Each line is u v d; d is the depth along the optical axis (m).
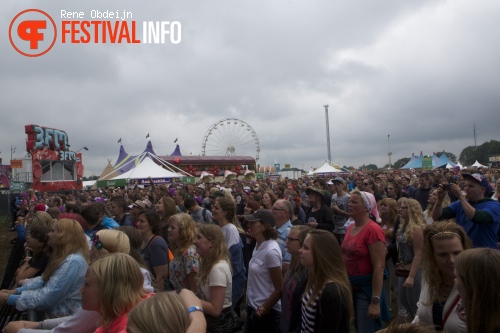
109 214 8.80
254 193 9.84
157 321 1.61
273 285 4.01
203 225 3.83
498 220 4.30
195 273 3.93
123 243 3.40
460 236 2.52
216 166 62.47
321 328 2.78
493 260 1.82
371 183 9.92
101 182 27.27
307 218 7.30
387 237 5.62
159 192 13.78
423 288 2.62
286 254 4.92
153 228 4.79
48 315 3.48
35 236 4.41
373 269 3.94
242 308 5.98
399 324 1.62
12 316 4.28
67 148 36.75
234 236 5.14
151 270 4.55
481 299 1.81
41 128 33.59
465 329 2.23
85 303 2.35
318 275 2.90
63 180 35.56
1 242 15.56
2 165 46.97
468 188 4.58
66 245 3.65
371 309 3.85
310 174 40.56
